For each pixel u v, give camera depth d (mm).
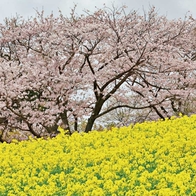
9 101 26203
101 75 27641
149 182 13141
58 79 26609
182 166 14242
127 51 28656
